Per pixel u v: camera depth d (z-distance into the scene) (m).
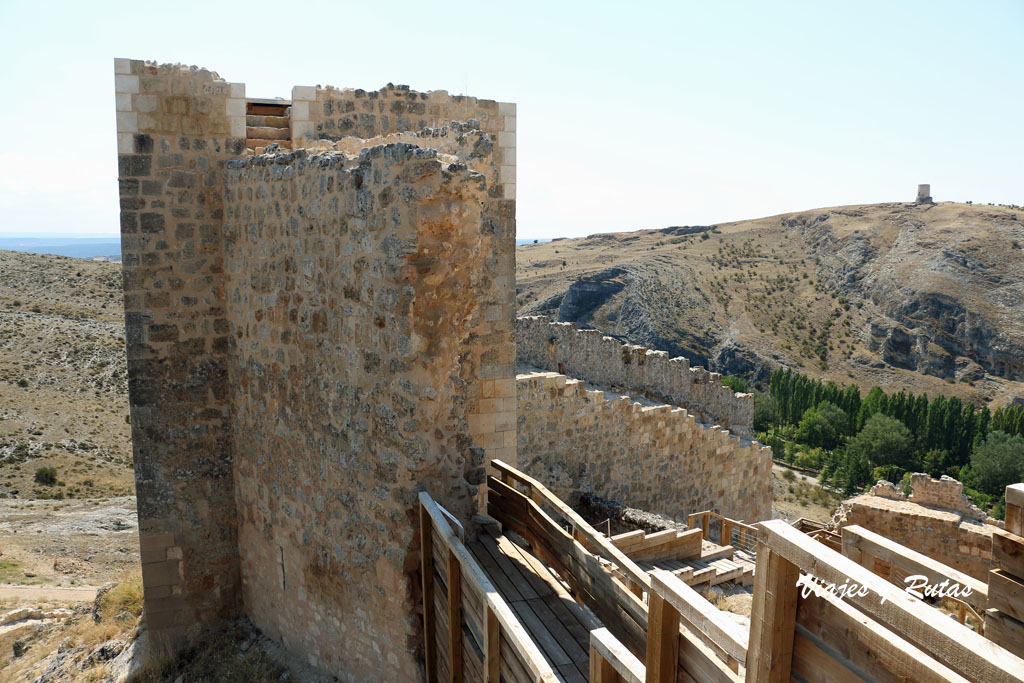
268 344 9.09
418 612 6.87
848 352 116.94
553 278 149.88
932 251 126.69
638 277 136.50
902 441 68.81
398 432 6.69
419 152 6.22
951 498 16.78
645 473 18.72
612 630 4.96
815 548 2.58
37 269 85.69
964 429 71.25
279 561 9.32
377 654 7.39
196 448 10.23
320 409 8.05
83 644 10.86
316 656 8.60
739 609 11.42
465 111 10.77
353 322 7.26
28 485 38.56
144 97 9.62
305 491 8.52
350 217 7.12
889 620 2.35
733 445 21.59
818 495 57.16
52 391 54.31
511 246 10.81
